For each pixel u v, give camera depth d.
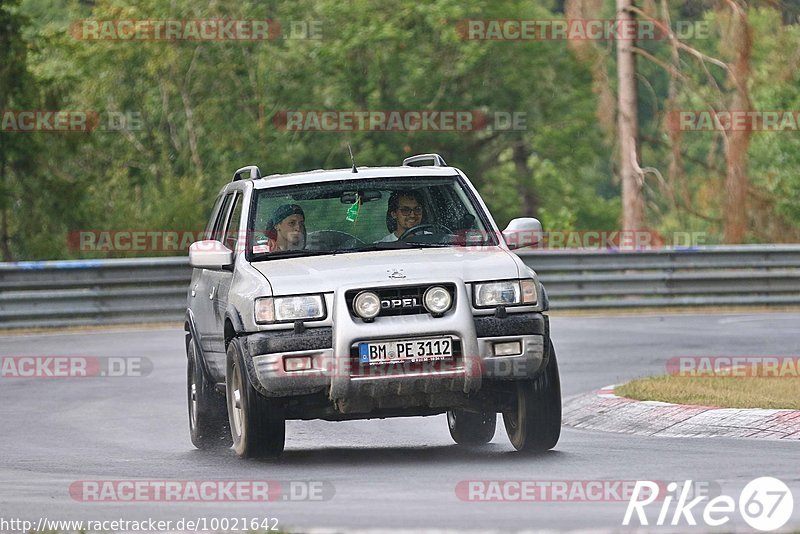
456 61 149.75
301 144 141.75
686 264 83.88
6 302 73.88
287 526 22.02
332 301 29.39
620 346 60.78
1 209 110.19
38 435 38.91
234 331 31.28
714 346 59.72
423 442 36.00
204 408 34.84
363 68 150.25
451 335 28.86
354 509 23.66
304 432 38.75
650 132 161.00
